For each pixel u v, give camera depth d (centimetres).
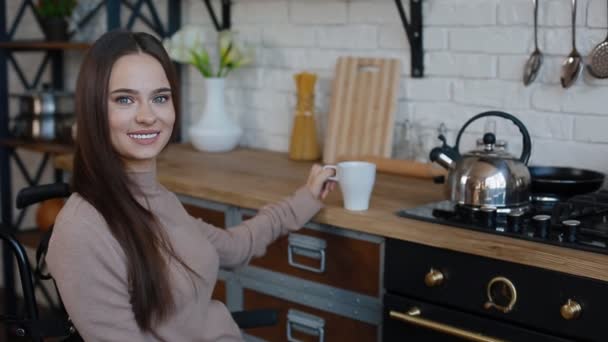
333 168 196
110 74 143
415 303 177
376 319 188
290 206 193
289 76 282
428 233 171
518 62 224
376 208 194
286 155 279
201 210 227
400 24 249
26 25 369
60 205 315
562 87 216
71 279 136
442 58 241
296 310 206
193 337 154
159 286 144
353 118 255
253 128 298
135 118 145
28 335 149
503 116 191
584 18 210
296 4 276
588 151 214
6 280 340
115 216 141
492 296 163
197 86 313
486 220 173
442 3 238
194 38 281
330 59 269
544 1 217
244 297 220
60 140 320
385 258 183
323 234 196
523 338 159
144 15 325
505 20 225
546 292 154
